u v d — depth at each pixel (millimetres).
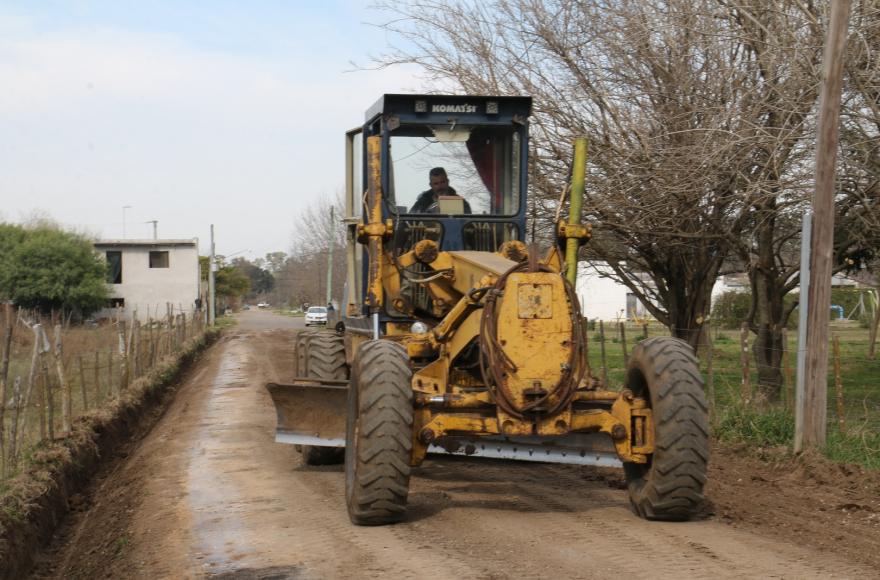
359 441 7070
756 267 14719
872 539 6812
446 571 5965
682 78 13148
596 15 13680
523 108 9180
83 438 12727
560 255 8336
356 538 6934
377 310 8375
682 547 6492
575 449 7582
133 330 20625
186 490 9531
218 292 110750
